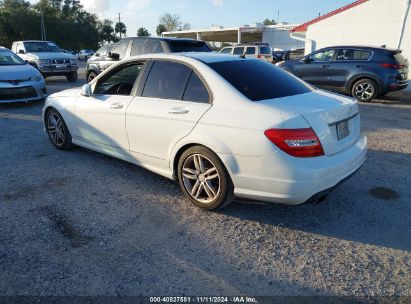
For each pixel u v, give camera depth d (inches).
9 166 200.2
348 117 140.0
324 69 455.8
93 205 154.7
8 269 112.4
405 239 131.0
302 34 668.1
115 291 103.6
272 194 128.4
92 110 190.9
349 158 134.6
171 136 152.1
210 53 173.9
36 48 614.2
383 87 417.1
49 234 131.9
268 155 124.0
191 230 135.9
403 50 543.2
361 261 118.5
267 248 125.1
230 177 136.3
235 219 144.2
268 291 104.5
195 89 149.3
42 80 393.4
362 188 173.2
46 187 172.4
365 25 574.6
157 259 118.3
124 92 181.6
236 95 137.8
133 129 169.5
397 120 326.6
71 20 3659.0
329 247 126.1
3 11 2994.6
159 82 163.5
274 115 125.5
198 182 147.8
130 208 152.3
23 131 276.5
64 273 110.9
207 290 104.5
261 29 1523.1
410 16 528.1
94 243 126.8
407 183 179.5
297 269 114.3
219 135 134.6
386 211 150.9
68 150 226.8
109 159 210.7
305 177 121.6
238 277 110.3
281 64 503.8
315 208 153.3
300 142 121.3
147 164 172.2
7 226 137.2
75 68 623.2
